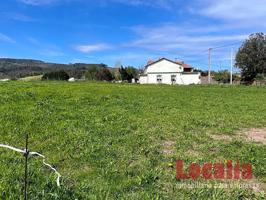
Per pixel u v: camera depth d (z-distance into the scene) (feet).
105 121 41.19
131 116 47.14
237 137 37.37
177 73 280.72
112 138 31.94
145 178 21.06
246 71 272.51
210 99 89.66
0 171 19.93
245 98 99.35
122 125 38.93
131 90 108.88
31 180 18.93
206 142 33.32
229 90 146.20
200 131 39.19
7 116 38.73
